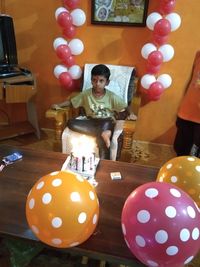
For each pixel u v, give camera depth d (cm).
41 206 93
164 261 86
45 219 92
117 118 216
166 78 234
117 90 238
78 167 142
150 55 218
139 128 276
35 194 97
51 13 245
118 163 155
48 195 94
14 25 255
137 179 142
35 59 268
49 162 152
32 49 263
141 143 281
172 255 84
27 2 244
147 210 87
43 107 288
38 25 252
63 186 97
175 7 223
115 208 121
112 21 238
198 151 210
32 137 279
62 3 238
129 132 194
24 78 238
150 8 229
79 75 249
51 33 253
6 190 129
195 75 215
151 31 236
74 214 92
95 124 201
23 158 155
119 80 240
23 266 127
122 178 142
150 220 85
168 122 268
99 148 197
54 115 208
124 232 93
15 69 251
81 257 143
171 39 235
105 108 219
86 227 95
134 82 241
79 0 234
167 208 86
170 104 260
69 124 205
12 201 123
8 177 139
